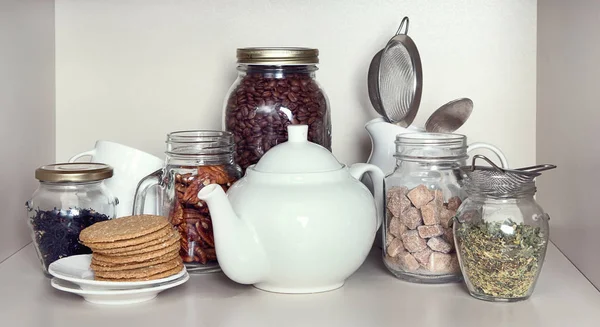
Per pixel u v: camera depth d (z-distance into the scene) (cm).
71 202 126
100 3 154
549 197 149
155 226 116
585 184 125
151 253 114
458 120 138
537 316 107
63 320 106
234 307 111
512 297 112
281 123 130
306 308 110
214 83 155
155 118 156
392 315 107
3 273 129
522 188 112
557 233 144
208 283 123
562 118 138
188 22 154
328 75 155
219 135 128
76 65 155
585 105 124
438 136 127
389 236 125
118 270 112
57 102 156
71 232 125
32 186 149
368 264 134
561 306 111
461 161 125
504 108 157
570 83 133
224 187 126
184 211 126
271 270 114
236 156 133
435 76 156
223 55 155
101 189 129
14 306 112
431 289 120
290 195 112
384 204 127
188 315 108
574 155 131
